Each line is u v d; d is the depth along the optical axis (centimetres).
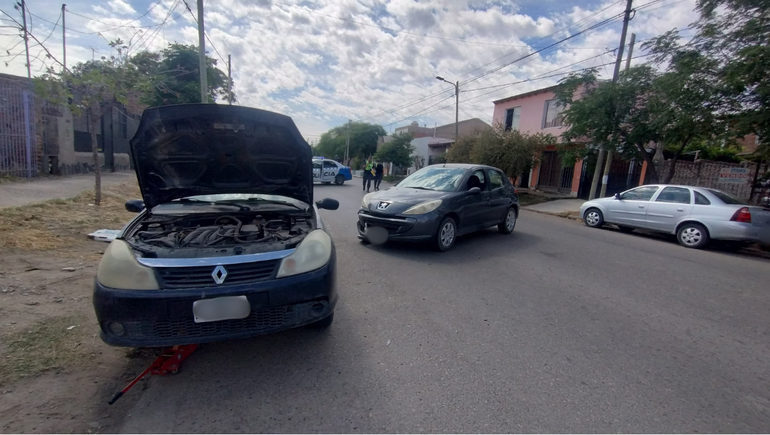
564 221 1223
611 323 402
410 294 459
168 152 358
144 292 257
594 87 1362
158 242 305
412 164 3894
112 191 1096
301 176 405
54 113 1372
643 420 250
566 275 569
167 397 258
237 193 407
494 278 536
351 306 418
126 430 227
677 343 362
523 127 2178
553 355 329
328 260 311
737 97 901
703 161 1555
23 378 265
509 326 383
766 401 276
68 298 389
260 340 336
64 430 223
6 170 1131
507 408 256
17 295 383
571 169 1866
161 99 2097
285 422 238
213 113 332
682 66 960
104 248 569
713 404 270
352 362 306
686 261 716
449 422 242
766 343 371
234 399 258
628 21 1209
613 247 809
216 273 269
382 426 237
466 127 4794
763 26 830
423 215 632
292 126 359
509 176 1678
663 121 1006
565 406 261
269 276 283
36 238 554
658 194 966
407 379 286
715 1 904
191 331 268
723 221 827
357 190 1939
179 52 2292
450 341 346
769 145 922
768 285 574
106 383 269
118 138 2094
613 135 1205
